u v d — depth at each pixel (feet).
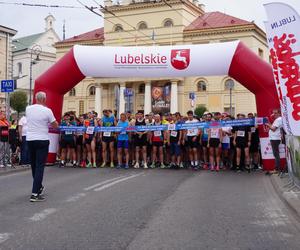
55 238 17.58
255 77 42.57
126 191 29.60
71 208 23.56
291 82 32.22
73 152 48.37
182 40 165.58
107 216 21.63
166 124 46.44
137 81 169.58
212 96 162.50
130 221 20.59
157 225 19.88
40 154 26.14
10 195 27.86
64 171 42.96
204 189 31.07
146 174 40.42
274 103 42.06
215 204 25.21
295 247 16.69
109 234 18.22
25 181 35.01
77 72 47.14
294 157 29.12
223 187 32.27
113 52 46.34
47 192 29.09
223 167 46.83
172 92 163.53
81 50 46.80
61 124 48.32
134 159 49.34
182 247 16.46
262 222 20.81
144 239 17.51
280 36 32.83
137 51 46.01
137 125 47.19
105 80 172.35
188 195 28.27
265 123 42.22
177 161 46.24
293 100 32.07
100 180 35.58
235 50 43.42
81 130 47.44
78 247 16.34
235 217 21.84
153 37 163.53
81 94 181.06
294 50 32.32
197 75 45.96
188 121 46.29
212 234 18.45
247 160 43.60
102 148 48.26
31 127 26.25
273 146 38.93
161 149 47.11
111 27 175.22
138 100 172.96
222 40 161.68
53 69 47.09
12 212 22.50
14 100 158.92
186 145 46.29
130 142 47.44
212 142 44.29
